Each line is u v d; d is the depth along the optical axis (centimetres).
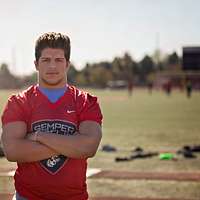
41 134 282
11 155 284
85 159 297
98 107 305
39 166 287
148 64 13075
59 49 295
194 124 2388
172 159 1216
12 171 968
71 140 284
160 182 905
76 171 291
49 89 300
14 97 299
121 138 1738
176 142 1611
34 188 289
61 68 297
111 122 2519
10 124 291
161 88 10156
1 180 882
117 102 4759
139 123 2448
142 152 1293
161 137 1778
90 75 12150
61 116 294
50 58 294
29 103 295
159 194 806
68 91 302
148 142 1605
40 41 296
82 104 300
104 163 1138
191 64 5306
